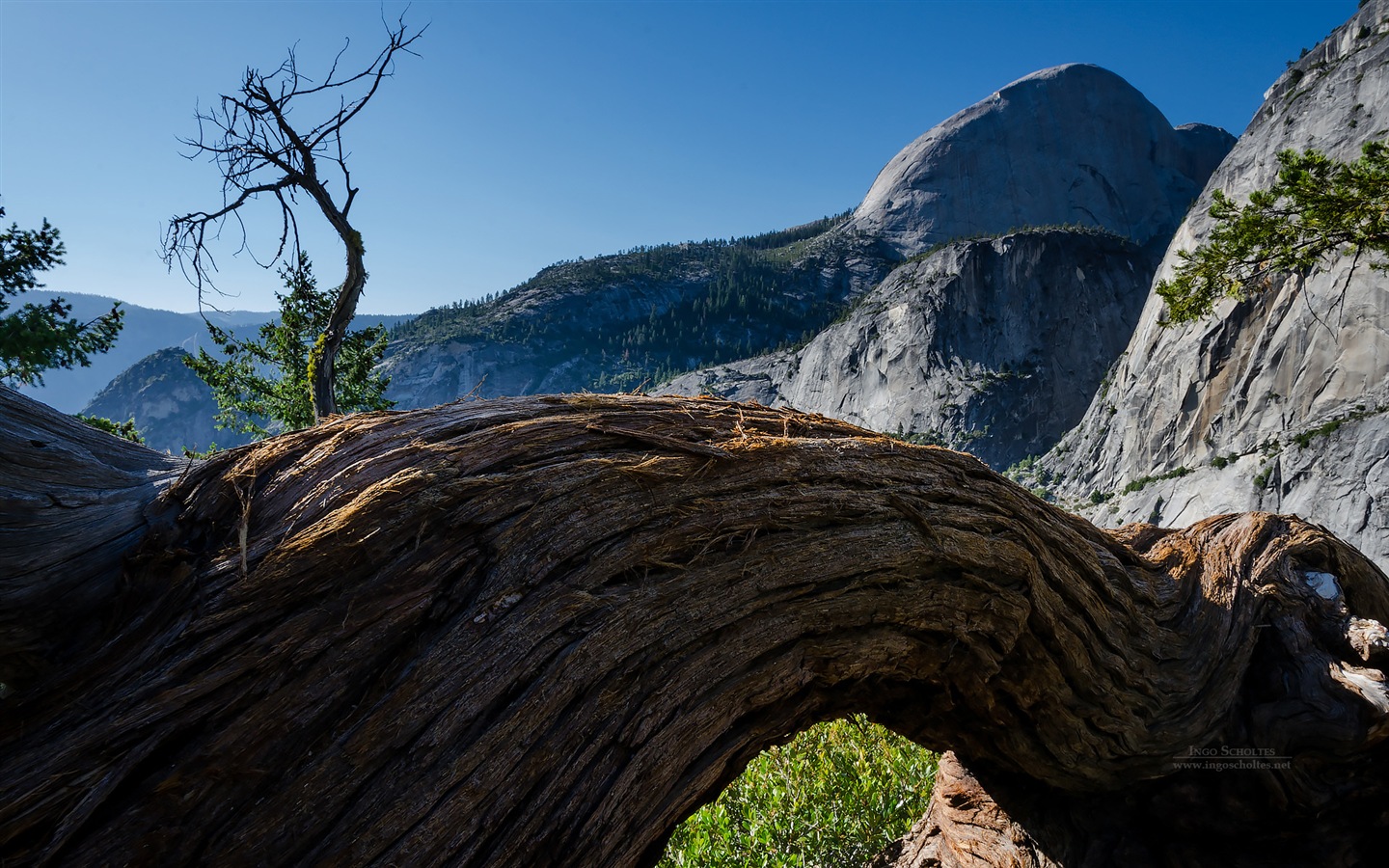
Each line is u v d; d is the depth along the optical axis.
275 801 1.76
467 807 1.95
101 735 1.67
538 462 2.38
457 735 1.97
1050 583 3.47
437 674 1.98
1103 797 3.99
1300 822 3.68
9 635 1.89
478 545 2.16
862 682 3.32
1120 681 3.65
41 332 13.75
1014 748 3.74
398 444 2.30
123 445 2.48
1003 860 4.27
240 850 1.70
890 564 2.90
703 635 2.49
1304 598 4.12
